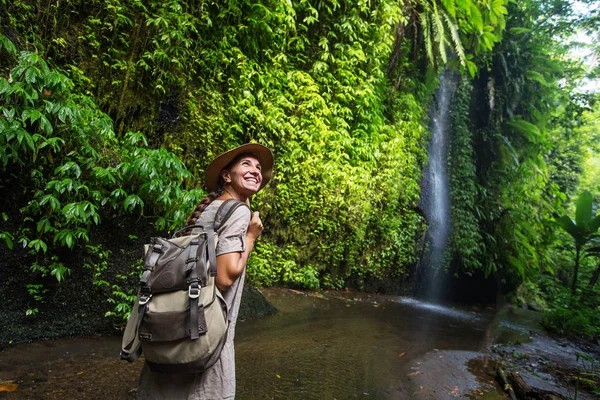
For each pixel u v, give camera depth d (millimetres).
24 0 3217
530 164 11312
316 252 6145
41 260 3092
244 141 5098
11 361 2707
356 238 6496
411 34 8648
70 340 3176
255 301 4457
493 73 11273
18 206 2984
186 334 1306
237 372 2895
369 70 6824
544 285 11852
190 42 4172
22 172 2984
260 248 5500
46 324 3119
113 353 3031
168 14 4004
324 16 6398
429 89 9070
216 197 1690
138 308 1367
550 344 5461
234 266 1438
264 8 4934
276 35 5340
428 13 8031
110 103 3713
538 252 11617
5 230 2928
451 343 4520
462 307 8312
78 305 3283
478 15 8461
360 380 3049
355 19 6395
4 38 2744
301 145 5746
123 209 3488
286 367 3105
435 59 8633
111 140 3482
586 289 8578
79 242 3250
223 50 4719
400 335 4488
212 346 1341
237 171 1686
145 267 1397
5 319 2932
